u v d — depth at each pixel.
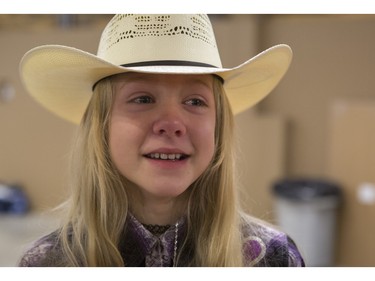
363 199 3.25
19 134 4.24
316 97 3.68
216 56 0.94
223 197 0.96
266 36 3.73
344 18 3.56
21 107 4.21
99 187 0.91
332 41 3.61
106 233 0.89
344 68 3.59
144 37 0.87
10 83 4.20
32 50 0.85
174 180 0.82
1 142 4.28
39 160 4.21
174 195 0.83
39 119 4.19
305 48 3.67
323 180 3.43
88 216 0.92
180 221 0.93
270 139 3.67
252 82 1.09
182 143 0.81
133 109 0.82
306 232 3.17
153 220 0.93
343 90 3.61
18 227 3.78
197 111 0.85
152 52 0.86
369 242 3.23
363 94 3.56
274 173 3.67
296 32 3.67
